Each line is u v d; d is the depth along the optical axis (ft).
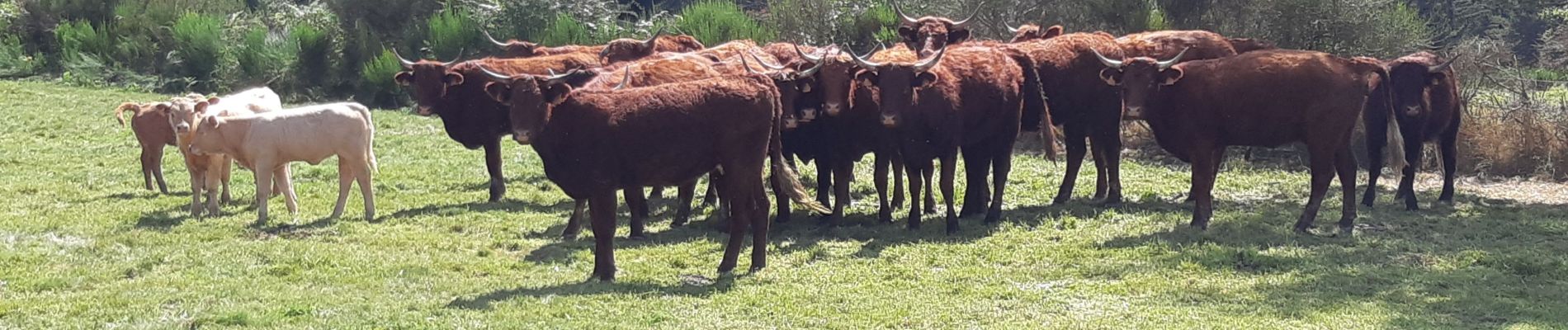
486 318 29.32
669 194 50.01
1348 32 65.72
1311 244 38.22
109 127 64.85
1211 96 39.81
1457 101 46.96
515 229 41.81
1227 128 40.11
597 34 79.82
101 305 30.58
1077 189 50.57
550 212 45.19
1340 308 29.99
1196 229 40.40
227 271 35.09
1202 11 67.51
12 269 34.94
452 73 45.37
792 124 40.40
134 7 91.09
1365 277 33.32
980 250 37.86
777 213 43.60
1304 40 66.13
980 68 42.52
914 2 76.74
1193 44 48.88
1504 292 31.81
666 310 30.32
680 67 42.24
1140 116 40.47
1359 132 56.03
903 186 47.21
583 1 83.35
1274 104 39.27
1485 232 40.40
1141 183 51.21
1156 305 30.58
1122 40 49.75
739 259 37.01
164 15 89.35
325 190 48.91
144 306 30.55
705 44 74.38
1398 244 37.96
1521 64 88.79
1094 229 41.01
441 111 47.57
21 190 47.88
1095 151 48.01
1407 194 45.65
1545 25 94.89
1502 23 93.71
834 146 42.55
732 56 46.16
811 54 46.60
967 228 41.86
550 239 40.50
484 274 35.32
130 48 87.92
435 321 29.04
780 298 31.55
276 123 41.81
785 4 78.43
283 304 30.86
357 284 33.76
